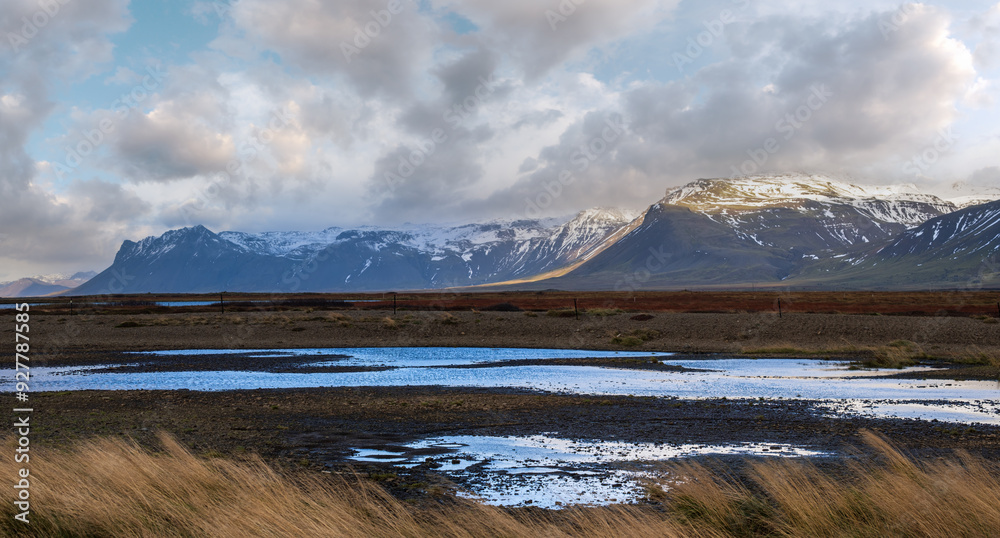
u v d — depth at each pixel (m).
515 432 17.95
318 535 7.79
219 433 17.59
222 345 51.50
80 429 17.92
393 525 8.42
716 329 54.59
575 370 36.16
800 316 58.00
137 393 25.91
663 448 15.79
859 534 8.44
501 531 8.30
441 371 35.56
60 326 61.03
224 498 9.37
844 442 16.19
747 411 21.55
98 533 8.35
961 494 9.10
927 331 50.00
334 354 45.91
